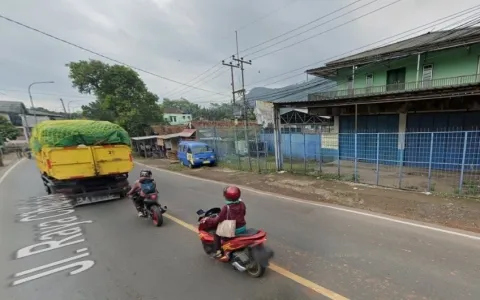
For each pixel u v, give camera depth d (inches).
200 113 3002.0
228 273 153.9
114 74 1375.5
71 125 327.0
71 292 141.5
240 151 775.7
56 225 255.4
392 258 163.2
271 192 366.6
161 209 248.5
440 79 621.0
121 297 134.9
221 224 152.2
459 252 167.9
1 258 185.3
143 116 1440.7
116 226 247.4
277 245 189.6
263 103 558.6
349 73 821.9
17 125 2326.5
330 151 721.0
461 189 310.3
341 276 144.9
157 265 167.8
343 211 265.9
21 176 618.8
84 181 344.5
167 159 1043.9
